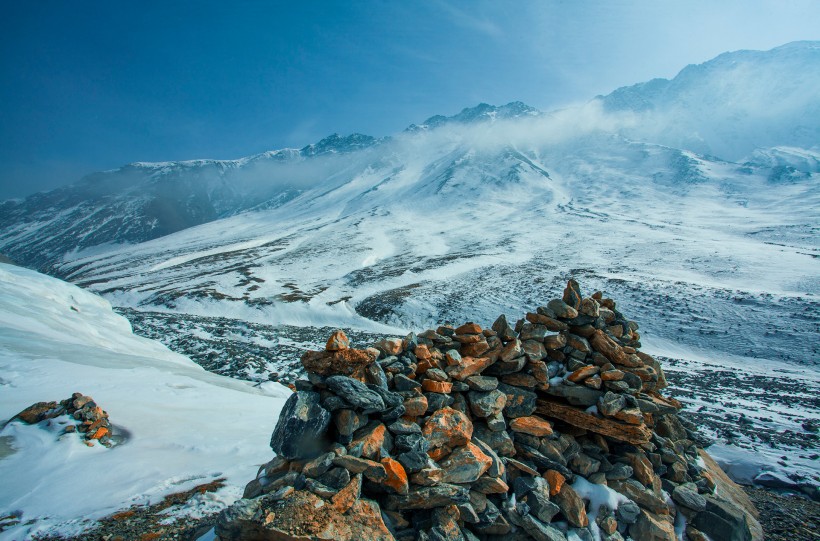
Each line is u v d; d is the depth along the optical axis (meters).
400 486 5.21
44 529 6.13
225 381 17.12
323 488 4.91
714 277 68.12
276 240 168.00
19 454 8.27
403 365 6.59
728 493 8.80
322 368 5.85
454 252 116.62
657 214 155.38
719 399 24.22
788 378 31.91
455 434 6.07
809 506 9.81
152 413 11.15
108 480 7.66
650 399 7.94
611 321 9.00
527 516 6.11
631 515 6.71
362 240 147.50
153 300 76.88
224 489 7.60
